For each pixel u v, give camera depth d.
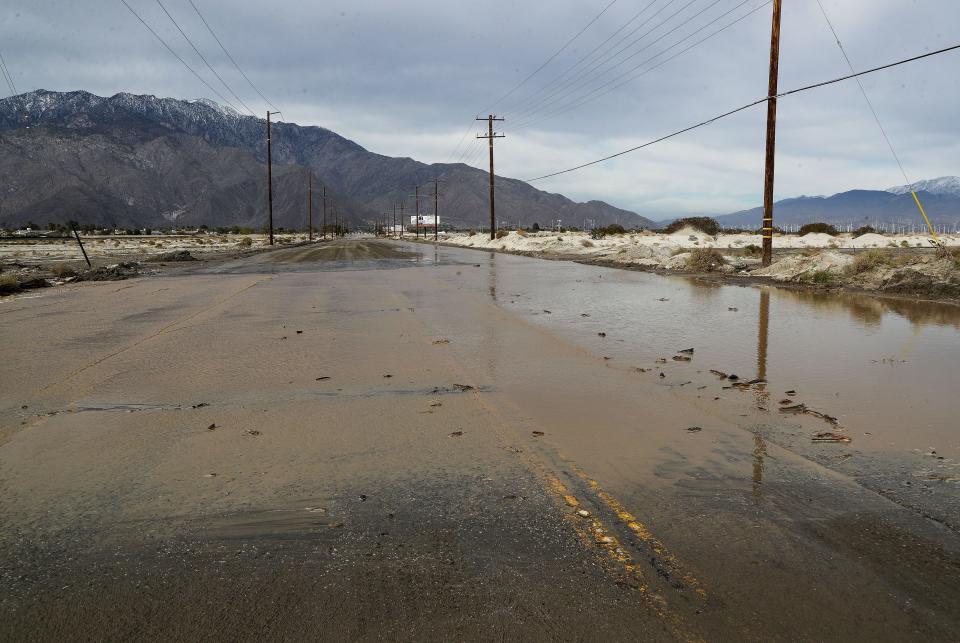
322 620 2.85
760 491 4.32
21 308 15.44
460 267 31.53
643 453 5.11
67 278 25.06
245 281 23.52
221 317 13.59
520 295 17.75
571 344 10.09
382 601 3.00
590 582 3.16
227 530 3.80
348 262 37.03
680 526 3.79
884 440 5.37
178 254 40.28
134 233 169.50
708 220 77.62
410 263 35.69
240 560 3.43
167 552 3.54
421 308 14.95
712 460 4.94
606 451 5.16
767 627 2.77
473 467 4.83
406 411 6.40
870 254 20.45
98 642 2.73
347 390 7.28
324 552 3.51
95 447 5.35
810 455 5.03
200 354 9.44
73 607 3.00
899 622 2.81
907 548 3.49
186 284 22.38
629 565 3.33
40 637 2.77
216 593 3.10
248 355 9.34
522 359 8.95
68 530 3.82
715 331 11.27
